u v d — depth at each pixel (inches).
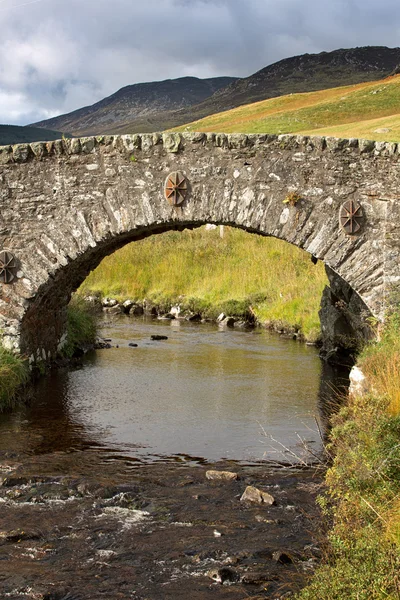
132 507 284.5
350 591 188.7
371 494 236.2
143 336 752.3
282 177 452.4
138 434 394.3
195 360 615.2
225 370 572.1
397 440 260.4
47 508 283.3
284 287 882.1
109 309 971.3
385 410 292.2
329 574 203.2
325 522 262.7
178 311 925.2
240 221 458.0
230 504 288.4
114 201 466.3
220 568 225.3
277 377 545.6
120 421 420.5
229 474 321.7
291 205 452.1
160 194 461.7
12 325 480.7
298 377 546.3
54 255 474.9
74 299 710.5
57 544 248.7
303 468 338.3
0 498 293.9
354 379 397.4
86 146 466.0
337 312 629.9
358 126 1455.5
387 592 183.0
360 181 445.7
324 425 411.5
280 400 471.2
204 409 446.9
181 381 530.0
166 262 1042.7
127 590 215.6
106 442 379.2
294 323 775.7
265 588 215.6
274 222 454.9
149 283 1016.9
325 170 448.1
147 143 460.8
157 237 1139.3
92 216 469.4
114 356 631.2
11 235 478.6
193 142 458.0
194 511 280.2
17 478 313.1
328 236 450.3
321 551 238.7
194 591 214.5
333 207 449.4
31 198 475.2
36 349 527.2
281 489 306.2
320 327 696.4
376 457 251.4
